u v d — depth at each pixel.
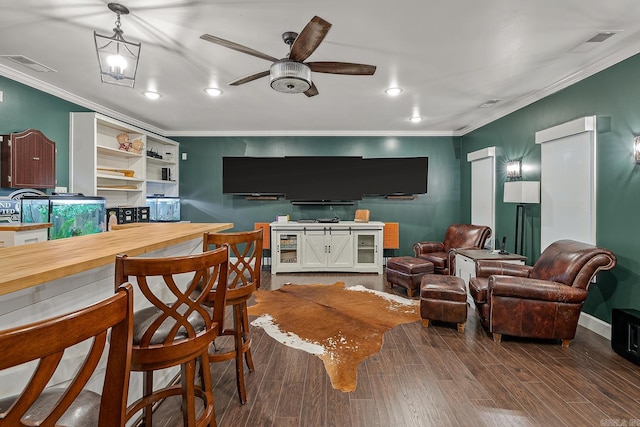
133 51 2.60
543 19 2.25
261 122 5.25
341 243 5.30
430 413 1.83
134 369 1.13
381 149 5.89
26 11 2.13
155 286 1.97
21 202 3.01
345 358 2.47
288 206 5.94
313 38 2.00
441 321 3.14
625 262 2.72
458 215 5.90
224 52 2.74
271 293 4.18
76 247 1.45
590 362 2.41
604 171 2.91
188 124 5.38
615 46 2.64
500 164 4.62
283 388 2.08
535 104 3.86
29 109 3.37
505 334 2.74
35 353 0.52
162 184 5.84
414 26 2.34
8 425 0.53
